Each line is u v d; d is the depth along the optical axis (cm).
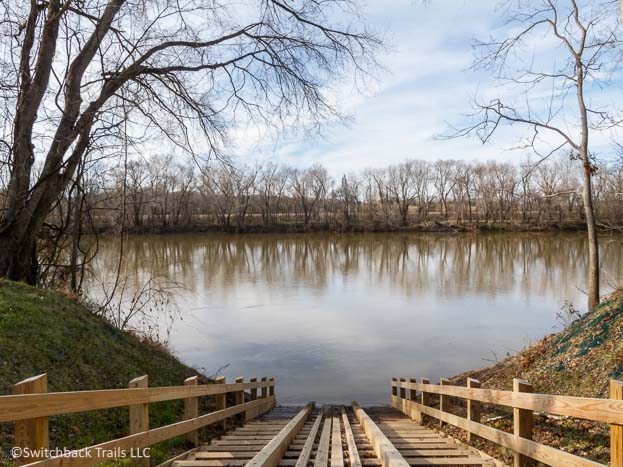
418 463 444
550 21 1163
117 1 980
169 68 1069
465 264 3272
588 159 1134
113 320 1035
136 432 394
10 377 520
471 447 523
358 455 471
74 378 595
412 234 6300
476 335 1485
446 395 664
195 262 3419
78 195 1201
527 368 830
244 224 6328
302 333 1543
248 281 2598
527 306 1881
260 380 975
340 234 6366
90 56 993
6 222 941
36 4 982
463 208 7462
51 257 1159
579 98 1152
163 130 1099
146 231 5406
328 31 1080
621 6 537
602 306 800
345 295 2194
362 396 1098
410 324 1636
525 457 389
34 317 673
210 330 1574
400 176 7444
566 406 299
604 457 446
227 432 683
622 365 610
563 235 5338
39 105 985
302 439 636
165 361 846
